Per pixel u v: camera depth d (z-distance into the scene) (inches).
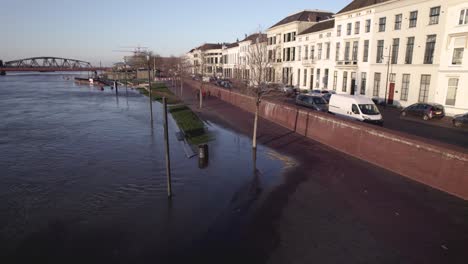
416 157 546.6
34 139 1015.6
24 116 1493.6
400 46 1424.7
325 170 626.8
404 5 1384.1
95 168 722.2
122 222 463.8
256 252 372.2
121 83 3961.6
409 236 391.2
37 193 586.2
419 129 941.2
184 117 1354.6
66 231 444.8
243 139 942.4
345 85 1806.1
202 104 1785.2
